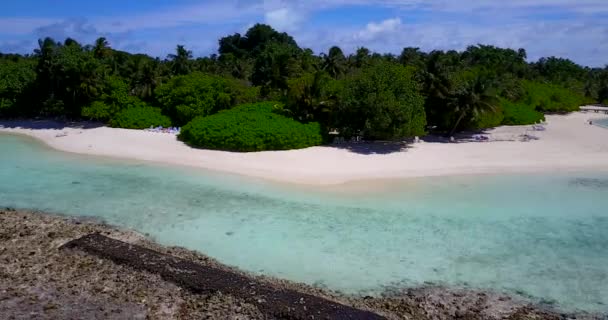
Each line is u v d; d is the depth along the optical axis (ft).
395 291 56.75
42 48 193.06
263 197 94.27
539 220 82.17
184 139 153.89
